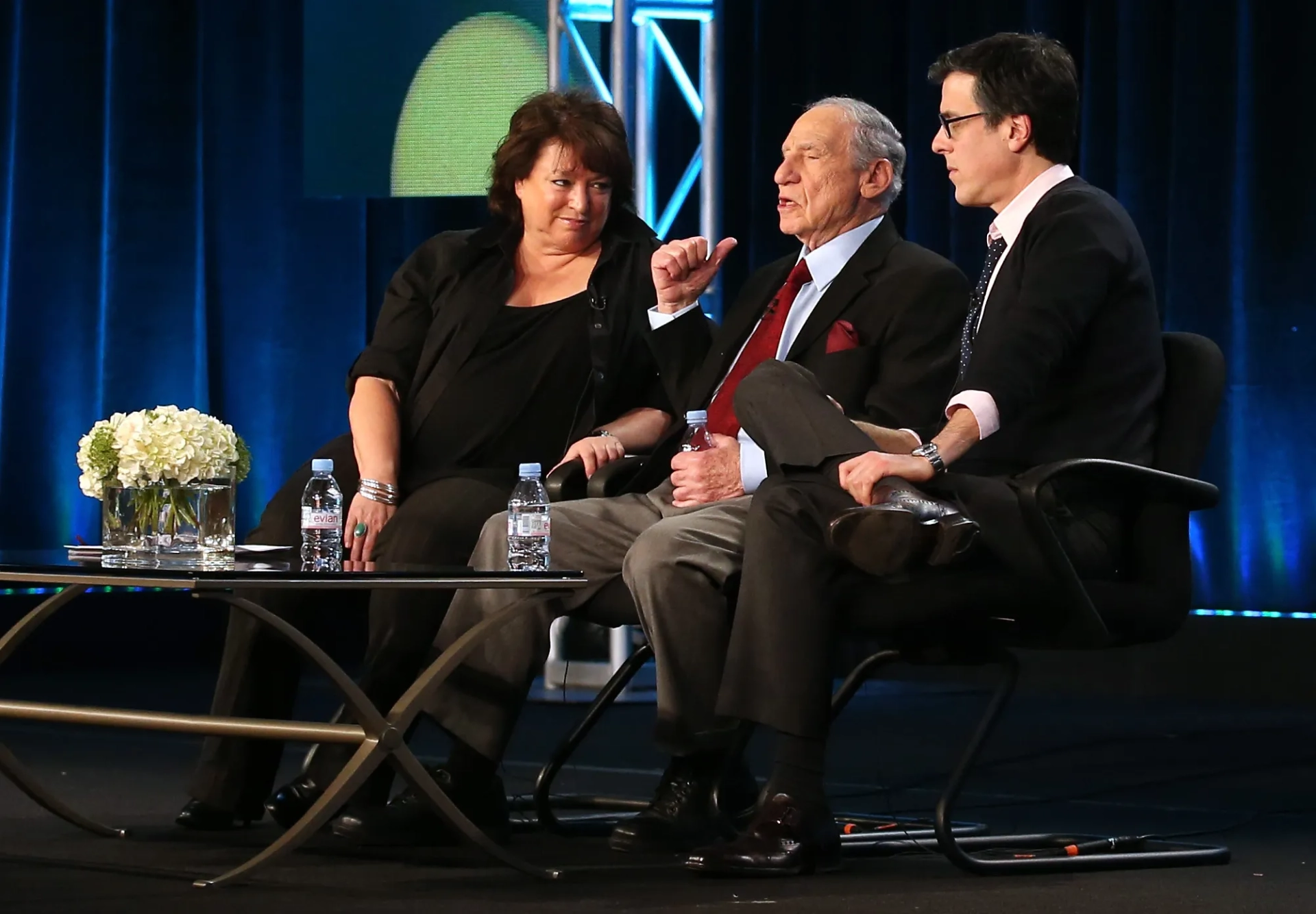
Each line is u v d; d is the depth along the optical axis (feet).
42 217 63.62
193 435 26.86
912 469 24.18
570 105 33.68
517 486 27.22
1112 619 25.46
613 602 28.32
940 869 25.20
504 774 38.01
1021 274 26.86
